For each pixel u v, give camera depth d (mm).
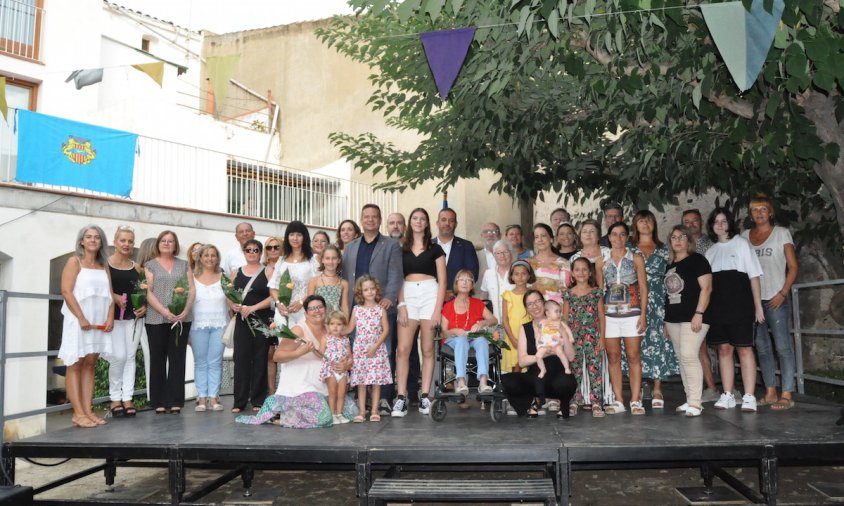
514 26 5375
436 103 8586
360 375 5344
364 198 16781
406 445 4211
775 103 4691
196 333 6109
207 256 6191
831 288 8742
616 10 4719
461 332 5633
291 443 4344
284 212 15094
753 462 4977
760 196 6199
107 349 5477
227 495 5324
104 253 5516
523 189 9633
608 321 5613
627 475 5805
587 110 8133
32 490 4387
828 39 4176
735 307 5473
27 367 9984
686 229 5578
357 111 17812
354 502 5121
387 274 5812
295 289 6020
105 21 15594
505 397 5242
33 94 13906
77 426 5164
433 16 4539
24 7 13734
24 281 9992
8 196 9836
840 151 5426
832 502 4441
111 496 5473
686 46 5230
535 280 5855
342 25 10070
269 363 6883
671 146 7215
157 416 5730
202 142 16016
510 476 5859
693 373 5352
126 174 11461
